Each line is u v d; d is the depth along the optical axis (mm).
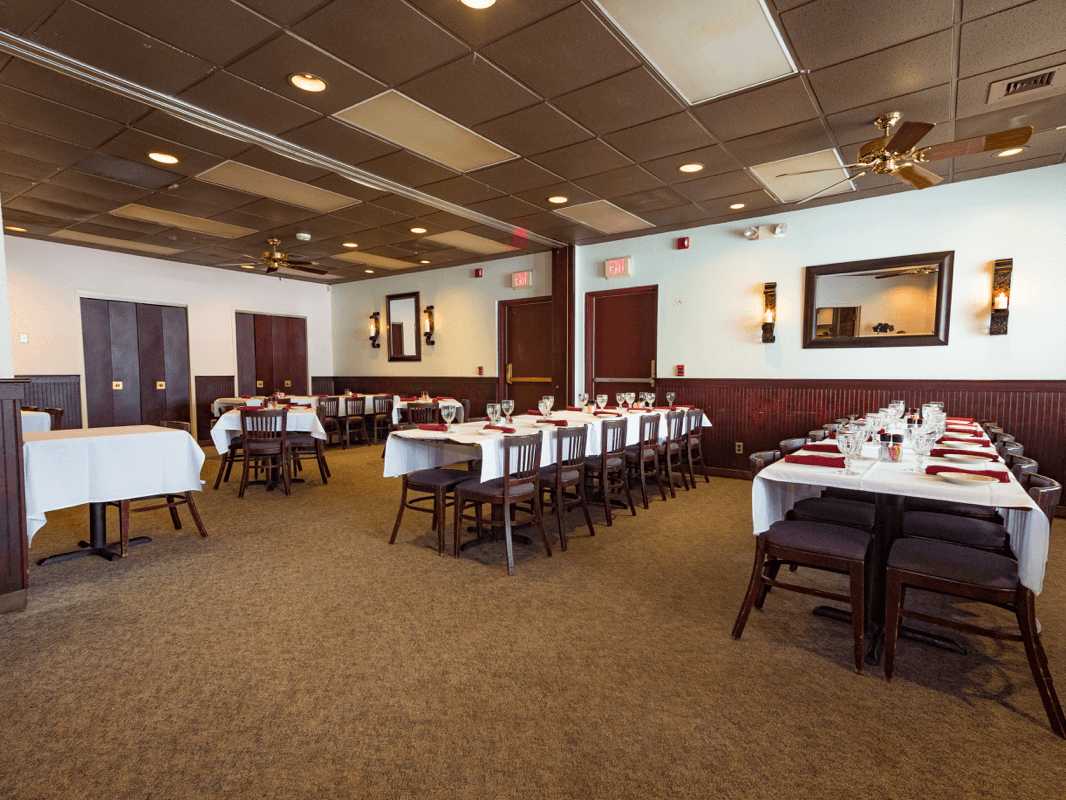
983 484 2125
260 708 2033
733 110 3699
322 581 3260
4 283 2795
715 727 1929
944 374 5277
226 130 3904
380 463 7270
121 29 2787
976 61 3115
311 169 4688
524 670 2297
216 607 2902
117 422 8125
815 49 3008
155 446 3670
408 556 3699
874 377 5621
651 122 3869
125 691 2141
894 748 1819
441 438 3531
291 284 10281
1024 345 4918
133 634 2605
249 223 6469
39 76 3186
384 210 5938
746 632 2633
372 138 4121
